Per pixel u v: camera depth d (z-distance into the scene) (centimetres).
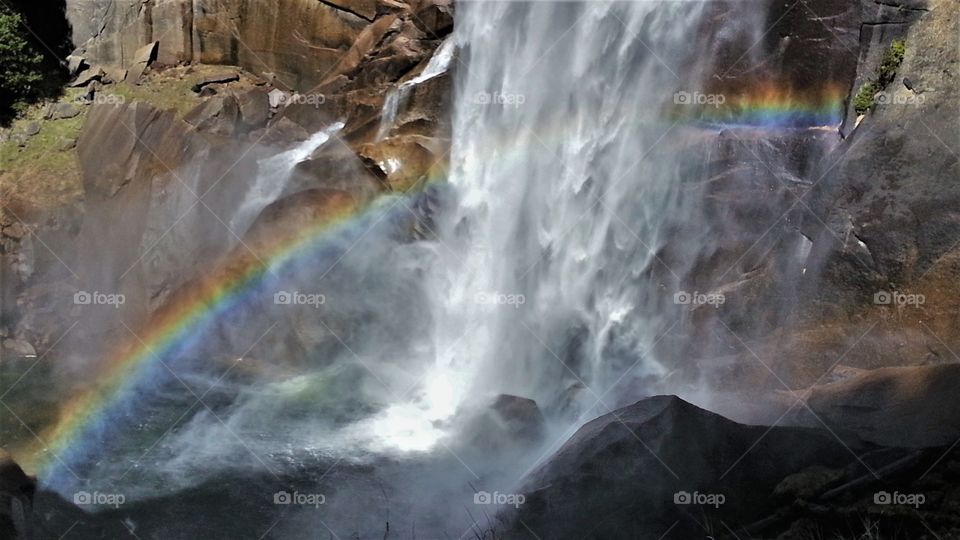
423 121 1809
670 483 858
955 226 1311
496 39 1781
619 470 885
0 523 876
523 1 1745
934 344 1271
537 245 1647
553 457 990
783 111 1493
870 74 1443
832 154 1439
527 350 1597
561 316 1595
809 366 1317
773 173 1461
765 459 859
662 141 1549
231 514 1105
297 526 1073
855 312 1349
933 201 1336
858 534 750
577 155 1639
